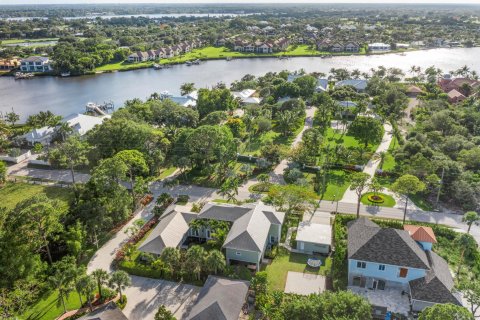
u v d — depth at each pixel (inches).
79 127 5049.2
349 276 2447.1
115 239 2992.1
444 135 4832.7
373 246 2422.5
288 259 2743.6
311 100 6560.0
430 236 2652.6
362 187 3169.3
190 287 2469.2
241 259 2635.3
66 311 2272.4
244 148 4771.2
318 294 2170.3
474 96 6304.1
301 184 3550.7
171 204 3476.9
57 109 6835.6
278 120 5300.2
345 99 6412.4
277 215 2942.9
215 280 2287.2
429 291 2217.0
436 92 6702.8
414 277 2340.1
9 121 5625.0
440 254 2728.8
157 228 2874.0
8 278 2292.1
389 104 6122.1
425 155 4013.3
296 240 2802.7
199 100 5959.6
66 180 4028.1
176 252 2490.2
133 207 3388.3
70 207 3043.8
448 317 1769.2
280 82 7239.2
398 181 3221.0
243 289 2234.3
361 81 7372.1
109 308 2086.6
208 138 3900.1
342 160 4306.1
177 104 5615.2
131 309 2285.9
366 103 5999.0
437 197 3398.1
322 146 4680.1
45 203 2508.6
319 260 2679.6
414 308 2225.6
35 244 2432.3
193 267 2479.1
